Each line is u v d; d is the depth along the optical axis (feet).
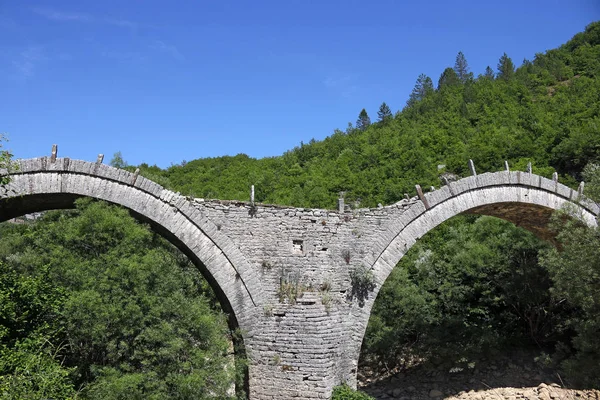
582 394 74.95
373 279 64.90
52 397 43.78
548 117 183.21
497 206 78.13
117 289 49.32
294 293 59.82
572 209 71.77
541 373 87.45
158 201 57.52
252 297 59.21
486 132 179.22
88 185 55.72
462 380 89.51
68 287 52.24
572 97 204.85
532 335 97.60
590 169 78.84
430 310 100.48
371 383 94.68
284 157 231.91
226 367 54.44
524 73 263.49
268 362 58.29
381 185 158.92
